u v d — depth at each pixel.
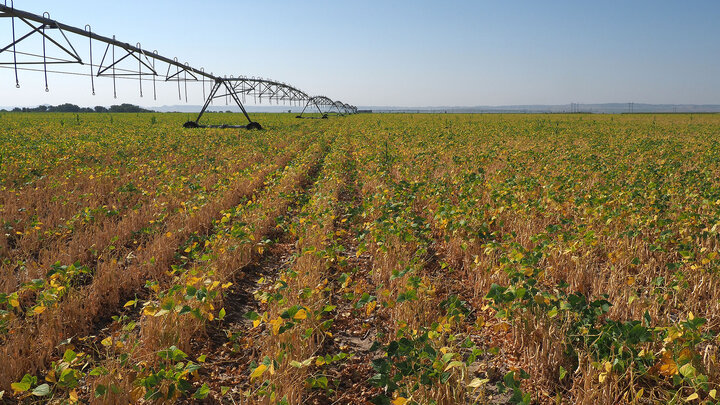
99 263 6.71
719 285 5.80
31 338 4.77
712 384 3.90
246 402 3.93
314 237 7.91
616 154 19.47
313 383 4.06
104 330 5.41
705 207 9.06
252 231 8.03
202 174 13.53
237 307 6.23
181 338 4.87
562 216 8.95
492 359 4.77
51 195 10.99
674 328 4.02
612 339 4.14
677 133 34.59
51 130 32.12
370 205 9.62
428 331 4.56
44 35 14.84
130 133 29.56
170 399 3.79
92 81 18.17
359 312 5.89
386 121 55.78
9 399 4.09
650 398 3.92
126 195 11.03
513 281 5.21
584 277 6.31
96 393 3.63
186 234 8.65
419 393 3.77
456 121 56.25
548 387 4.25
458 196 10.39
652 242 7.63
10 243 8.09
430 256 7.76
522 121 56.38
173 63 26.02
